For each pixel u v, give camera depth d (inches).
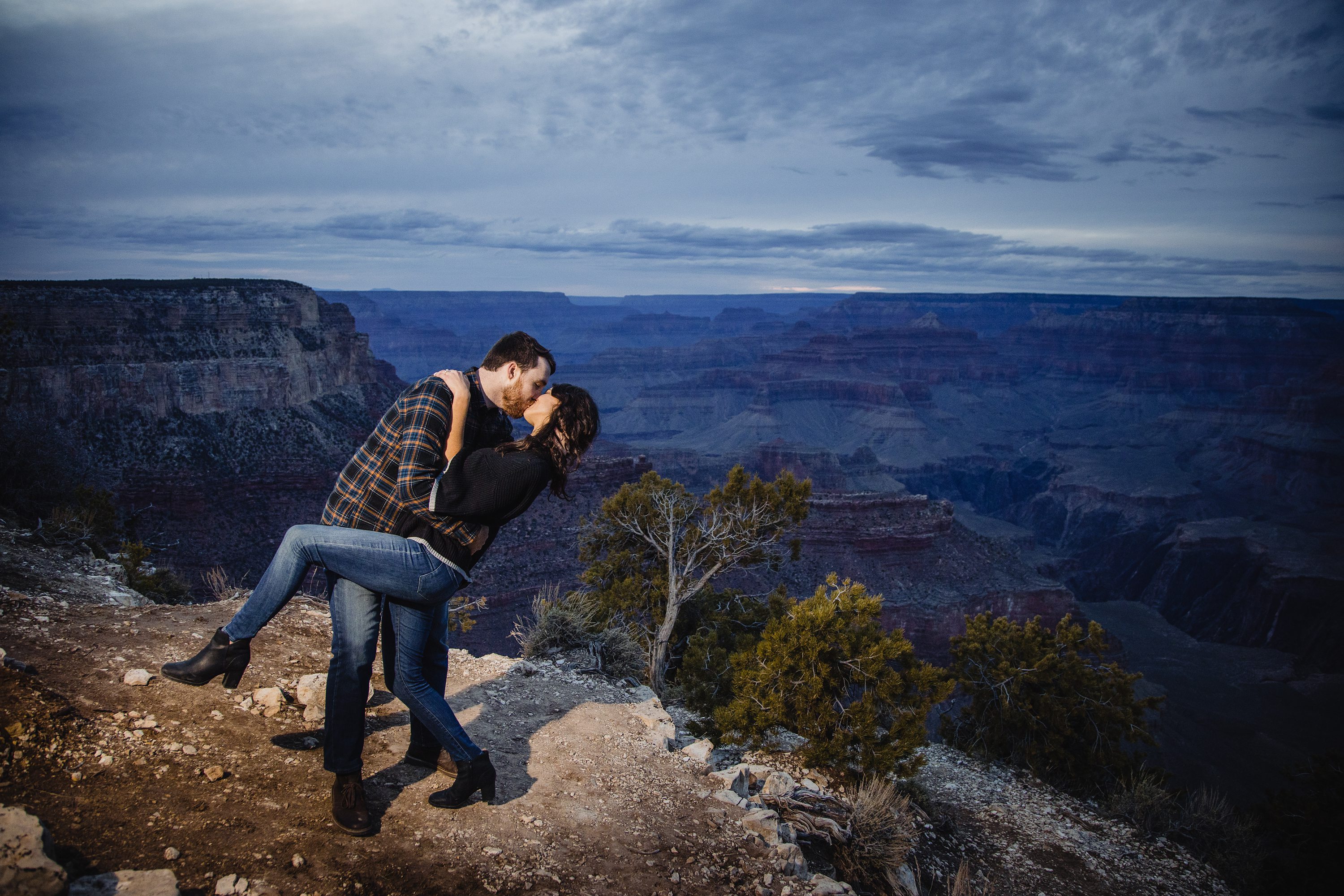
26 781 134.4
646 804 177.2
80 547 411.5
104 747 150.3
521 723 209.9
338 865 133.4
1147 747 2000.5
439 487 141.3
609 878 146.7
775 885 157.5
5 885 100.6
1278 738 2593.5
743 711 352.5
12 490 756.0
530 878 140.7
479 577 1983.3
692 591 674.2
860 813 247.9
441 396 141.2
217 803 143.0
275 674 202.5
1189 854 454.3
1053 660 642.2
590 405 147.3
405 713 199.3
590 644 361.7
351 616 144.9
